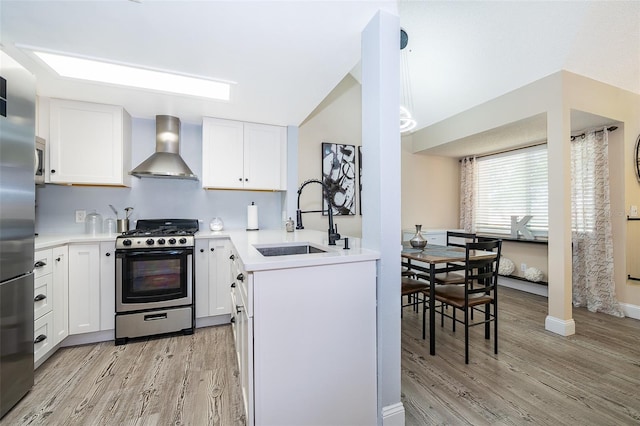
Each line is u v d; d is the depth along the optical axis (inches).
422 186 191.0
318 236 93.9
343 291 54.6
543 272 151.1
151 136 119.5
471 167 191.8
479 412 62.5
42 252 78.3
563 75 104.6
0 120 58.4
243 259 51.6
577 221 132.5
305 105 105.0
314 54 71.9
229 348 91.4
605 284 123.3
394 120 57.4
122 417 60.8
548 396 67.9
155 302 97.3
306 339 51.9
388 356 57.3
